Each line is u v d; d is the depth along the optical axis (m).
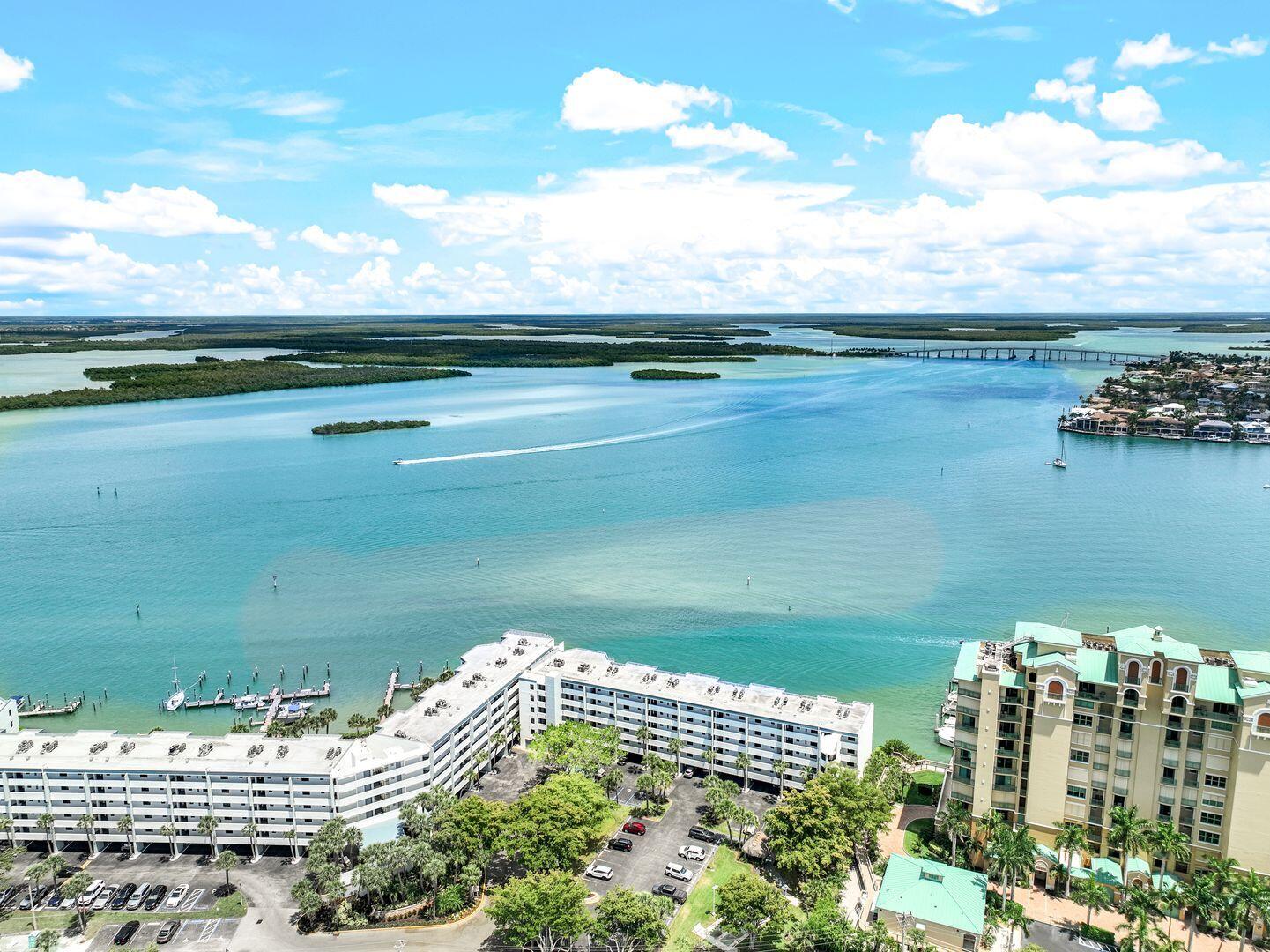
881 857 195.88
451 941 172.62
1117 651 175.12
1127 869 172.25
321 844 187.00
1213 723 168.00
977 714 186.75
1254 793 164.88
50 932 166.75
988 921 167.12
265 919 179.25
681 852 198.62
